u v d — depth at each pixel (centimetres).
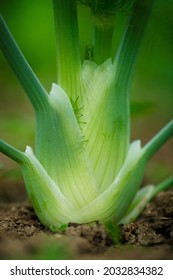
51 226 42
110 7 43
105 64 43
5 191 66
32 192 42
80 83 43
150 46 47
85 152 42
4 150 41
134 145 44
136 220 48
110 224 41
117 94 43
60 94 42
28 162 42
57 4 43
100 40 44
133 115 63
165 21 44
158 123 117
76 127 42
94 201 42
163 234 43
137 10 42
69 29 43
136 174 43
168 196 54
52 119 42
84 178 42
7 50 41
